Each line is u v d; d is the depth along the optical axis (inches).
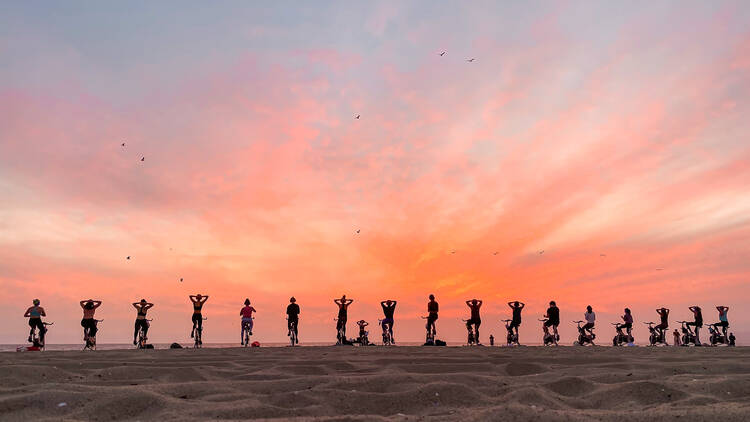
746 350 404.2
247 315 625.3
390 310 658.8
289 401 156.3
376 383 183.0
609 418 120.5
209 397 159.9
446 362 268.4
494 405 151.9
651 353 352.5
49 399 147.5
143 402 146.3
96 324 578.9
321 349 433.1
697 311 687.1
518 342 634.2
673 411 125.9
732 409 126.0
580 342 655.1
